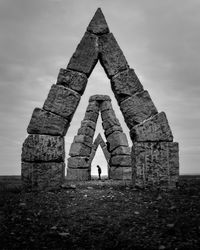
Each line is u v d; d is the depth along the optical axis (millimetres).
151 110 9062
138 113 9070
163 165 8625
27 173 8781
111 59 9539
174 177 8562
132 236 4762
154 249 4207
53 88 9367
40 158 8828
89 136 17766
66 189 8742
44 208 6414
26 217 5711
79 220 5633
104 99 17969
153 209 6293
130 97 9219
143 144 8766
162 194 7711
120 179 16391
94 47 9641
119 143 16859
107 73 9688
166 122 8875
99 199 7316
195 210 5969
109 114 17578
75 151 17328
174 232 4820
